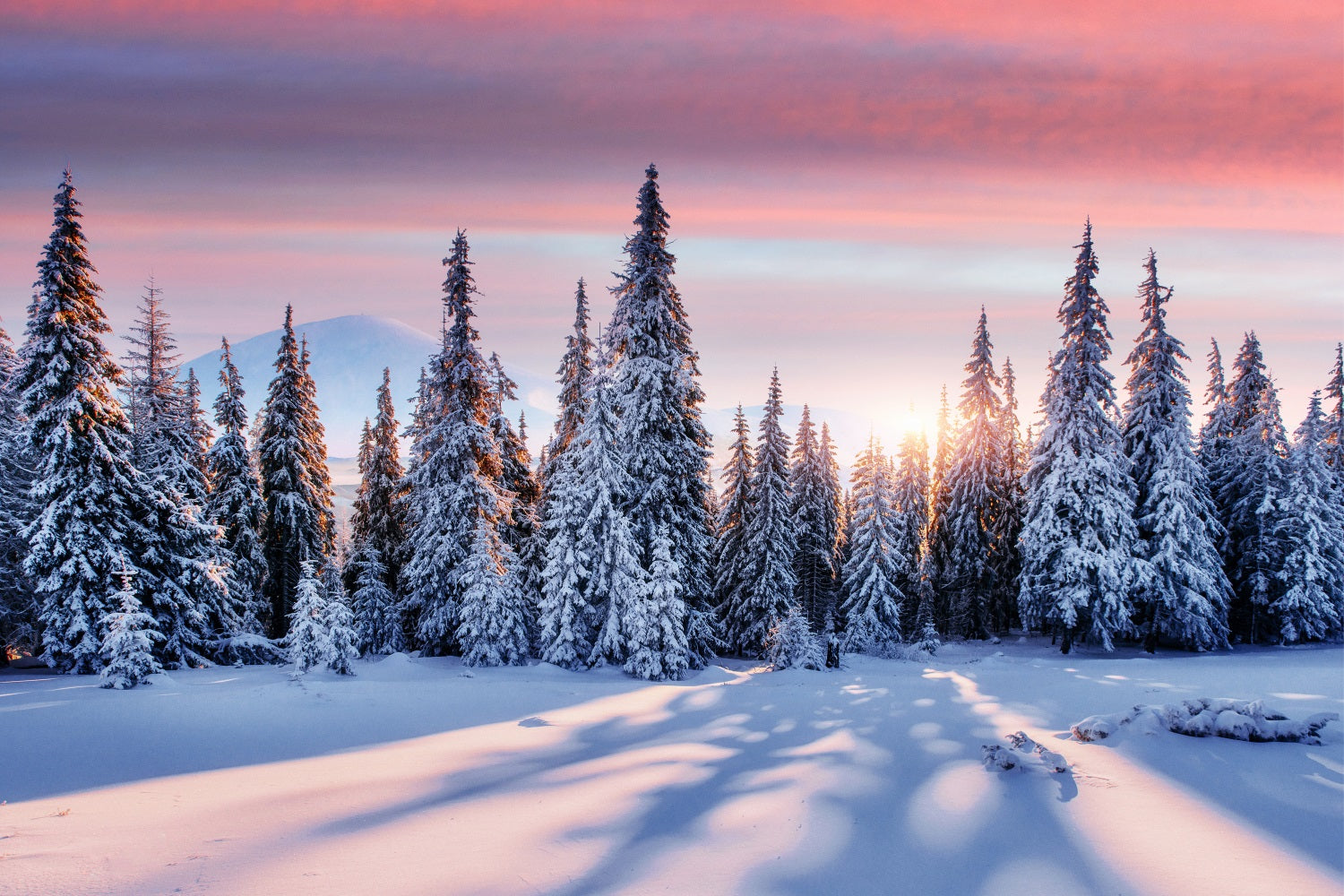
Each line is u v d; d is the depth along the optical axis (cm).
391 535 3553
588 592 2520
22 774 1047
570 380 3266
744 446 3456
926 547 4228
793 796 914
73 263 2302
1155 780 938
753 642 3183
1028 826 793
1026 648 3428
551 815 847
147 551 2336
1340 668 2145
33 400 2227
